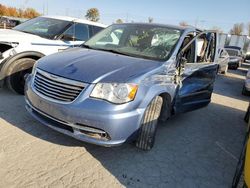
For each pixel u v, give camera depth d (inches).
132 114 133.6
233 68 729.0
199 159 160.9
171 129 199.3
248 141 108.0
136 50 173.0
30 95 147.1
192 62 187.9
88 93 129.2
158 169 142.3
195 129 207.3
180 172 143.3
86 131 131.1
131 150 155.4
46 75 140.8
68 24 249.8
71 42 245.3
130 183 127.2
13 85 211.6
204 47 206.4
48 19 259.3
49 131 163.5
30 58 217.5
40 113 142.1
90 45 187.5
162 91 150.3
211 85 219.1
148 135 148.3
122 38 187.9
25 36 219.0
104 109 127.1
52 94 136.2
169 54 164.7
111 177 129.3
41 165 130.4
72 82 132.0
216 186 136.6
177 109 178.1
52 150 144.3
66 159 138.3
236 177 129.6
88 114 127.4
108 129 129.0
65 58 152.9
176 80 164.1
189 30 188.2
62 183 119.9
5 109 187.0
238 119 252.8
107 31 200.7
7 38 207.0
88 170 132.0
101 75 133.0
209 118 241.0
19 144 145.6
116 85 130.0
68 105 130.1
